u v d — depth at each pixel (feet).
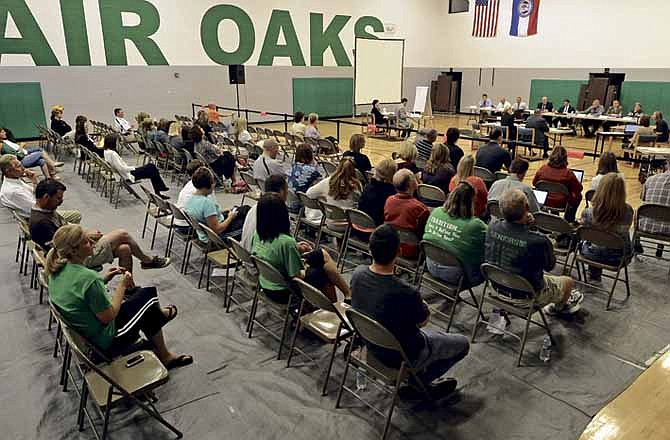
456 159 20.88
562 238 13.70
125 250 12.92
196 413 8.61
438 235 10.97
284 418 8.48
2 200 14.56
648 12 46.55
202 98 49.70
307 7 54.03
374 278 7.68
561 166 15.87
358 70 45.19
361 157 19.81
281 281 9.60
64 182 26.22
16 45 39.06
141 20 44.45
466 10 61.72
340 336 8.75
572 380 9.40
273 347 10.72
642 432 5.35
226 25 49.24
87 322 8.00
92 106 43.57
